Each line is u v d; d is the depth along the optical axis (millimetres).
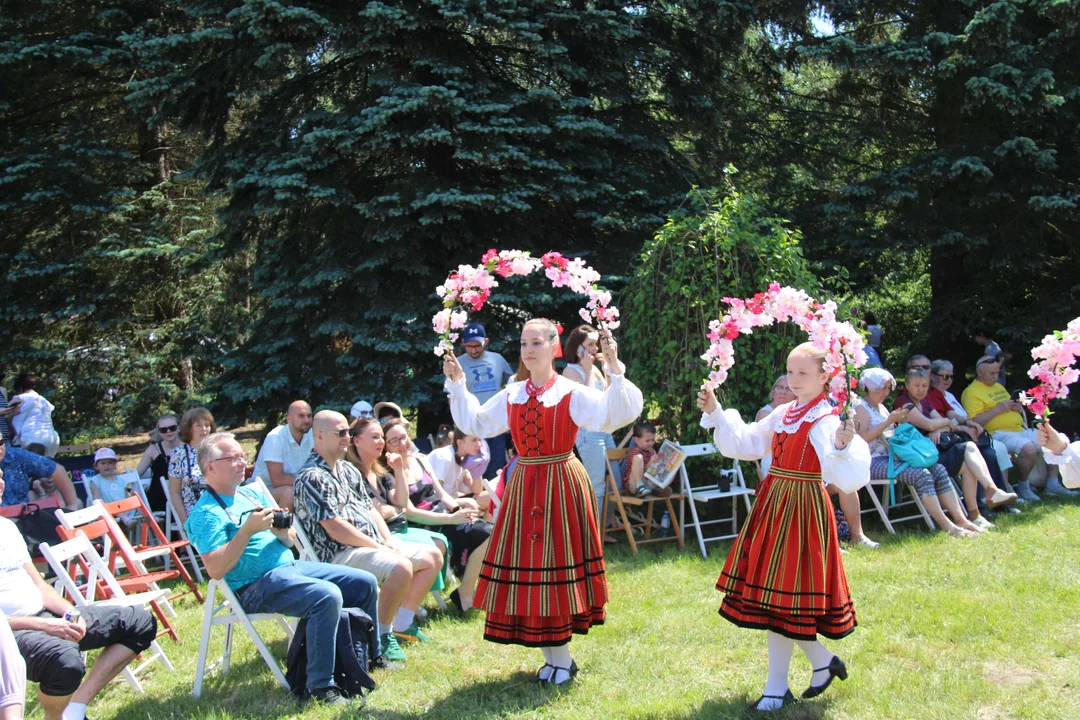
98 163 12219
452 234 9141
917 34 10844
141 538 6945
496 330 9250
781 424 3854
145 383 13969
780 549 3699
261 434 10602
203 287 13102
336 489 4816
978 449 7520
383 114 8391
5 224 12156
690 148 11281
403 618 4980
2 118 12352
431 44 9203
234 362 9555
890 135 11773
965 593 5254
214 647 5121
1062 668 4156
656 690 4086
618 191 9656
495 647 4832
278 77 9266
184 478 6715
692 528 7469
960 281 11492
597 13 9227
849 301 9516
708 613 5160
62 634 3725
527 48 9375
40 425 8266
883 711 3730
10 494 6191
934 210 10062
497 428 4352
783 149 11719
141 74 11844
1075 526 6734
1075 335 3707
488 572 4066
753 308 3939
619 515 7238
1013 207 10320
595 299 3994
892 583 5570
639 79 10422
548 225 9875
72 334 13781
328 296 9586
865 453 3619
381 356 9023
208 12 9336
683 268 7500
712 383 3936
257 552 4402
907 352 13047
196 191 14336
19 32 11703
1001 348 10906
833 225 10648
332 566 4539
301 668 4324
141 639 4129
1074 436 10125
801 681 4086
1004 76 9586
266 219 9945
